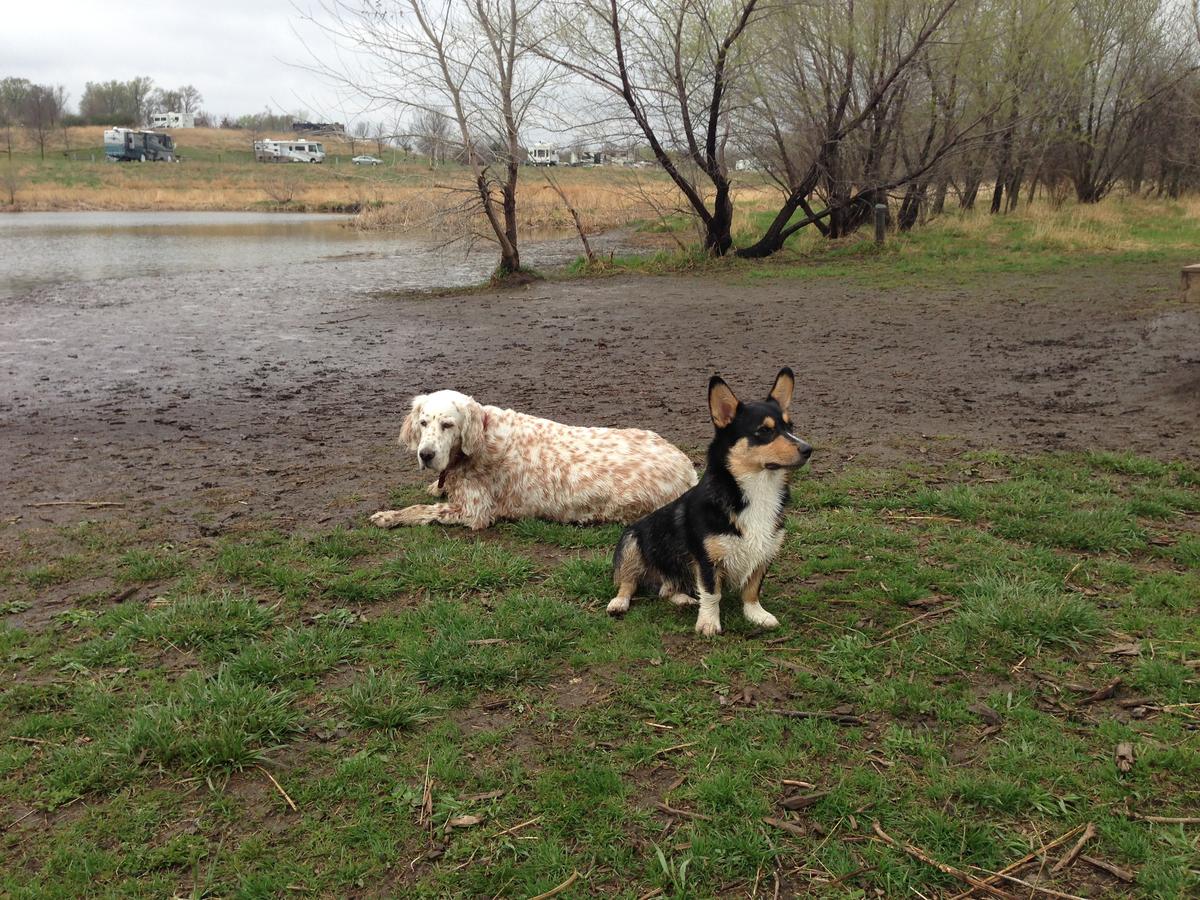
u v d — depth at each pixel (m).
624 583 4.88
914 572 5.11
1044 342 12.23
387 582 5.16
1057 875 2.88
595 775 3.36
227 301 19.06
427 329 15.16
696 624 4.58
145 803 3.29
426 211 21.58
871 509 6.21
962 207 35.50
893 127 24.22
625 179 24.84
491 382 10.85
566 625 4.61
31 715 3.82
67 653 4.36
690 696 3.92
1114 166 35.12
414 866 2.97
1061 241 23.86
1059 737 3.56
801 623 4.62
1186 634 4.31
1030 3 22.11
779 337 13.38
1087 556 5.36
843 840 3.05
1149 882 2.81
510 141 20.59
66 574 5.33
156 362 12.43
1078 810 3.15
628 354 12.46
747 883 2.88
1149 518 5.91
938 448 7.59
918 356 11.65
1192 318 13.39
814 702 3.87
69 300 19.14
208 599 4.88
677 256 23.17
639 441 6.31
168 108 158.62
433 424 5.82
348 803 3.29
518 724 3.76
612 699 3.92
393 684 3.99
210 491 6.86
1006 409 8.88
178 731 3.60
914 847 3.00
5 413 9.47
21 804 3.29
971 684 3.99
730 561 4.42
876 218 24.22
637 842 3.06
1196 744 3.46
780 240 24.19
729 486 4.37
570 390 10.29
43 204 62.38
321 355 12.92
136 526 6.11
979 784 3.24
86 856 3.00
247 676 4.11
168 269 25.80
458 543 5.77
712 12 20.92
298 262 27.95
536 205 37.38
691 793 3.28
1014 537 5.67
